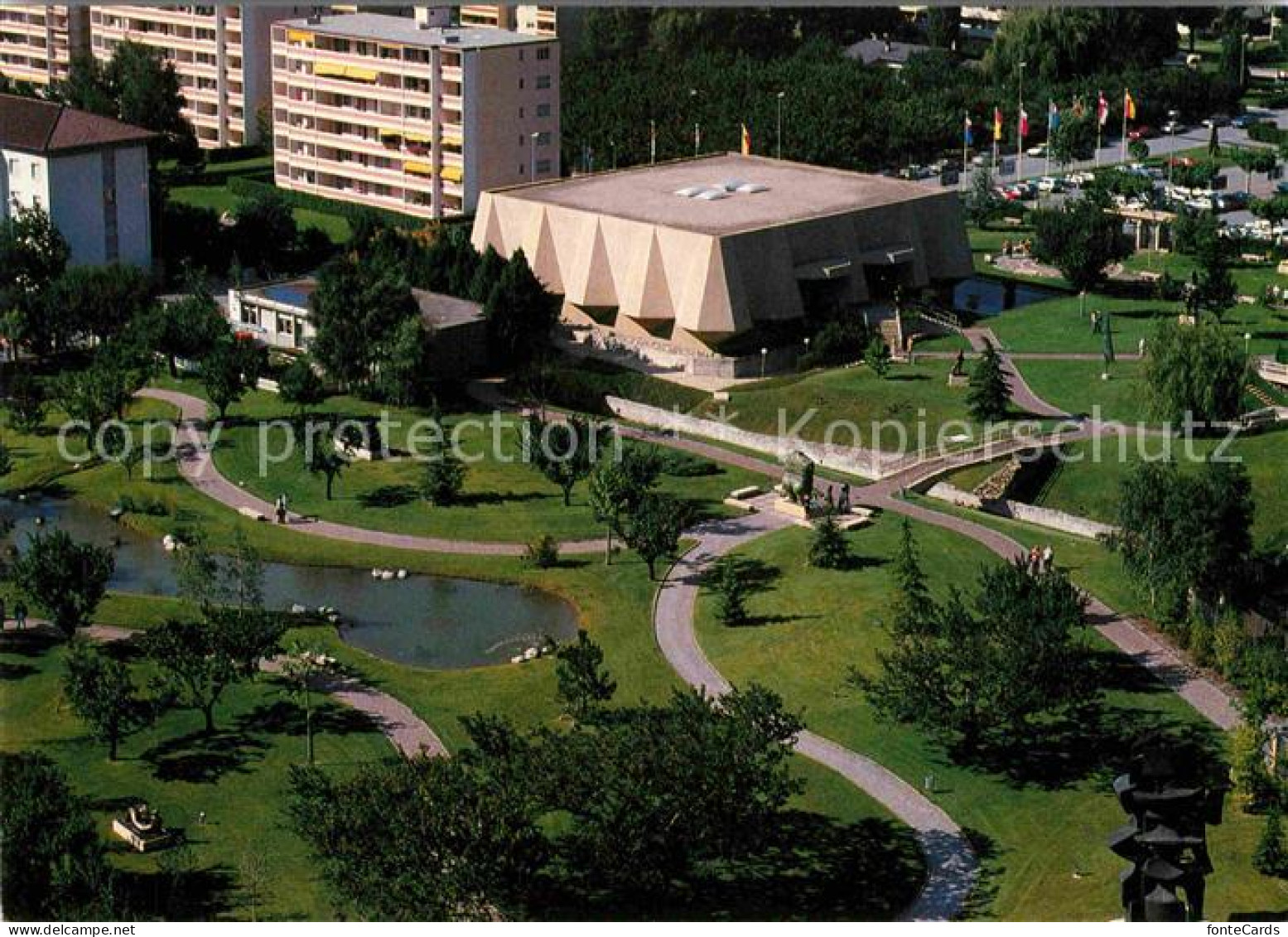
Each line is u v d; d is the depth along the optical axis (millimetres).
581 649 154750
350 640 174250
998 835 137125
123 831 138125
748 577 181625
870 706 155125
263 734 154250
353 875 122750
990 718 147125
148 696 159250
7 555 187625
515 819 122875
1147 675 157500
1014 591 154000
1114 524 188500
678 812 127000
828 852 135125
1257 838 132375
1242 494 167500
